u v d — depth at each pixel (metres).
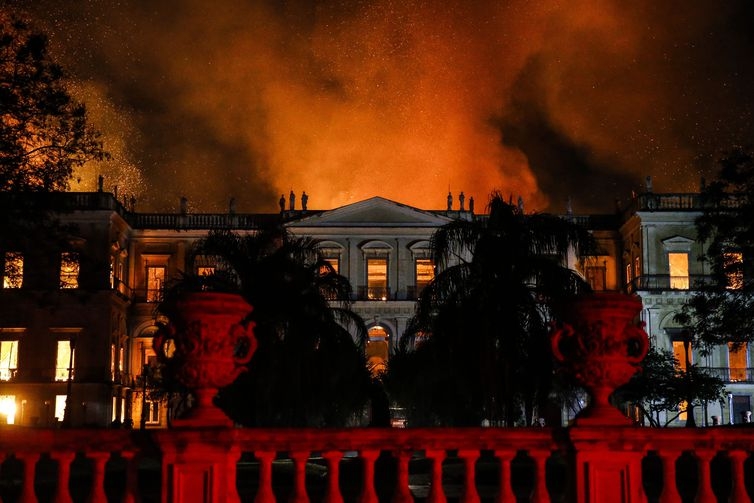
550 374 27.62
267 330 32.50
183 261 72.88
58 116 32.22
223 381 9.48
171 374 9.66
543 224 29.16
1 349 65.19
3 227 31.81
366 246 72.44
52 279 63.97
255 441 9.55
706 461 9.87
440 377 32.00
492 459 20.53
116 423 58.75
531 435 9.75
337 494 9.60
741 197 41.97
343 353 34.25
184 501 9.14
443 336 28.39
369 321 71.19
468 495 9.67
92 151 33.22
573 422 9.89
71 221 66.31
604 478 9.56
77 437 9.48
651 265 68.62
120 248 69.88
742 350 66.19
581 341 9.70
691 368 49.53
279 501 15.45
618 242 75.31
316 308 33.97
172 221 73.94
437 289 29.02
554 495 14.05
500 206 29.39
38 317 65.19
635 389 49.31
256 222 74.56
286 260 34.16
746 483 14.16
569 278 28.41
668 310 67.00
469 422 33.09
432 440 9.70
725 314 41.78
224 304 9.35
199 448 9.18
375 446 9.65
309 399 33.12
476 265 28.69
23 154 31.64
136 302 72.12
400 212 73.25
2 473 19.03
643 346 9.73
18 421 64.19
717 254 42.53
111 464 18.66
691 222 68.94
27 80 31.31
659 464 16.86
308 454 9.68
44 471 23.38
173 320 9.48
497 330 27.62
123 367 70.56
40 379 64.62
